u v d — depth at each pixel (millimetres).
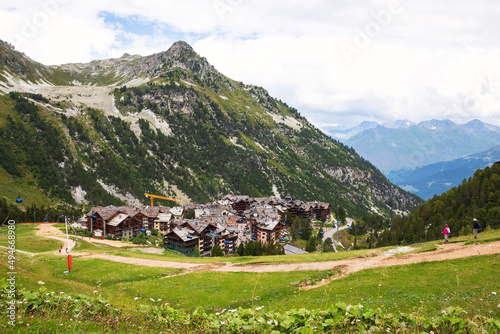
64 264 54156
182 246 98875
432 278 28344
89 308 14719
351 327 11539
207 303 31531
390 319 11969
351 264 39688
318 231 180375
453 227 98125
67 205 199125
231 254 121188
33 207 142875
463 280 26016
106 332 12430
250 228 167500
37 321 12078
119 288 39094
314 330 11273
